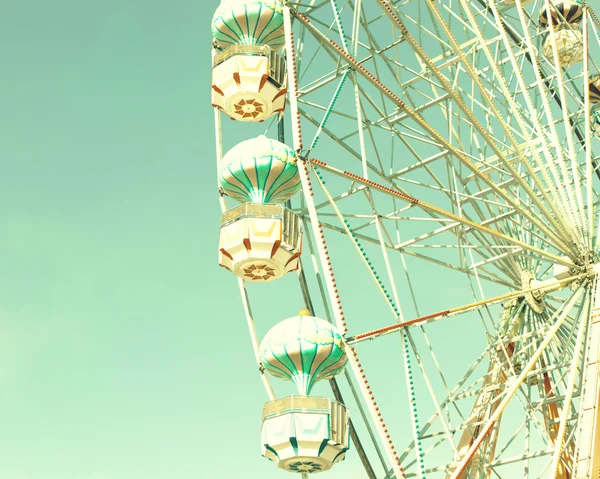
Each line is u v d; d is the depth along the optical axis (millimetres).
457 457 18422
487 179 21578
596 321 20594
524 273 24750
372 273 19062
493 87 25875
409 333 18766
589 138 24734
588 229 22922
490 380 23312
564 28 29266
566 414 18500
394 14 21750
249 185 22172
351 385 20781
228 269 21688
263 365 20094
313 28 21891
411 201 20609
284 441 18500
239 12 24375
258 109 23719
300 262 22453
